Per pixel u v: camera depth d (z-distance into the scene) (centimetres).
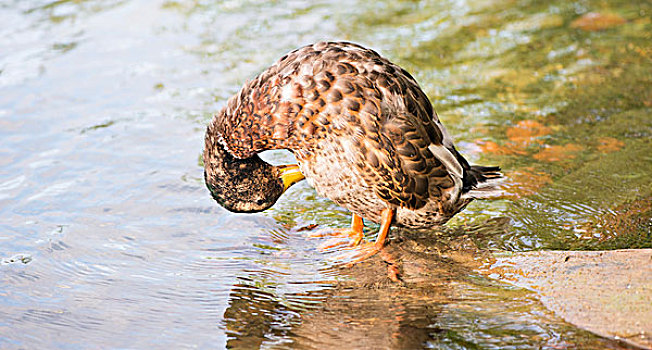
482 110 1274
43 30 1620
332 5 1775
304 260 904
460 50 1523
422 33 1608
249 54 1503
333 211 1027
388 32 1614
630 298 746
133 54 1512
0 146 1169
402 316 767
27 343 741
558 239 915
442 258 888
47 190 1057
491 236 932
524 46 1532
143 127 1238
